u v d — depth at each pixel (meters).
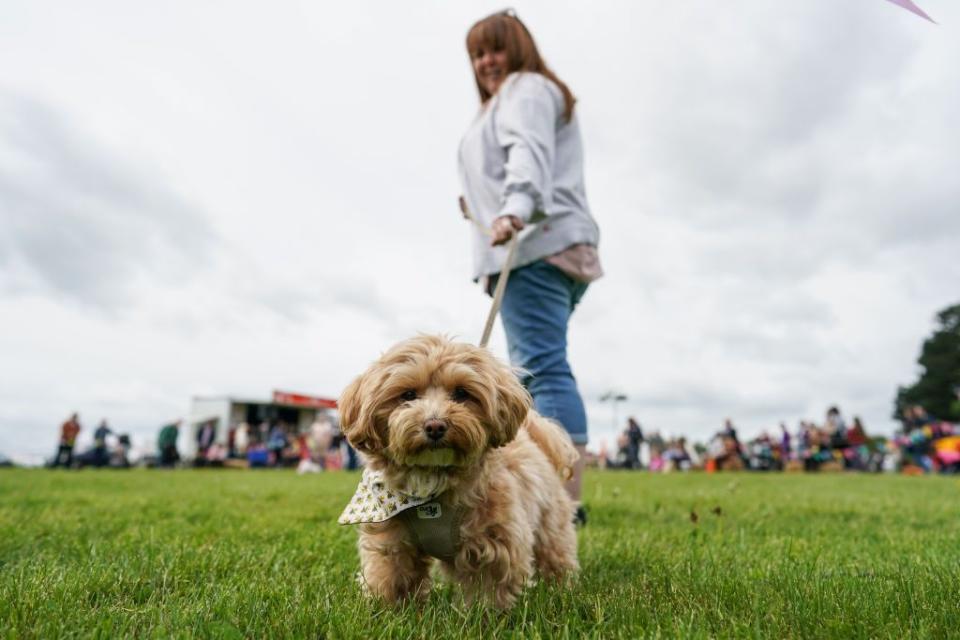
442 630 2.43
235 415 42.56
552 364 4.19
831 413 27.89
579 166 4.59
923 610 2.50
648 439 37.50
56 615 2.42
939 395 68.69
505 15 4.72
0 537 4.55
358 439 3.00
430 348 3.04
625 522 5.66
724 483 12.88
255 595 2.72
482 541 2.81
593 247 4.47
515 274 4.27
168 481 13.07
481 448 2.77
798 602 2.66
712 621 2.49
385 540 2.92
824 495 9.45
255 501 7.77
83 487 10.65
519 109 4.19
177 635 2.22
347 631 2.29
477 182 4.50
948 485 13.07
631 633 2.32
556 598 2.87
